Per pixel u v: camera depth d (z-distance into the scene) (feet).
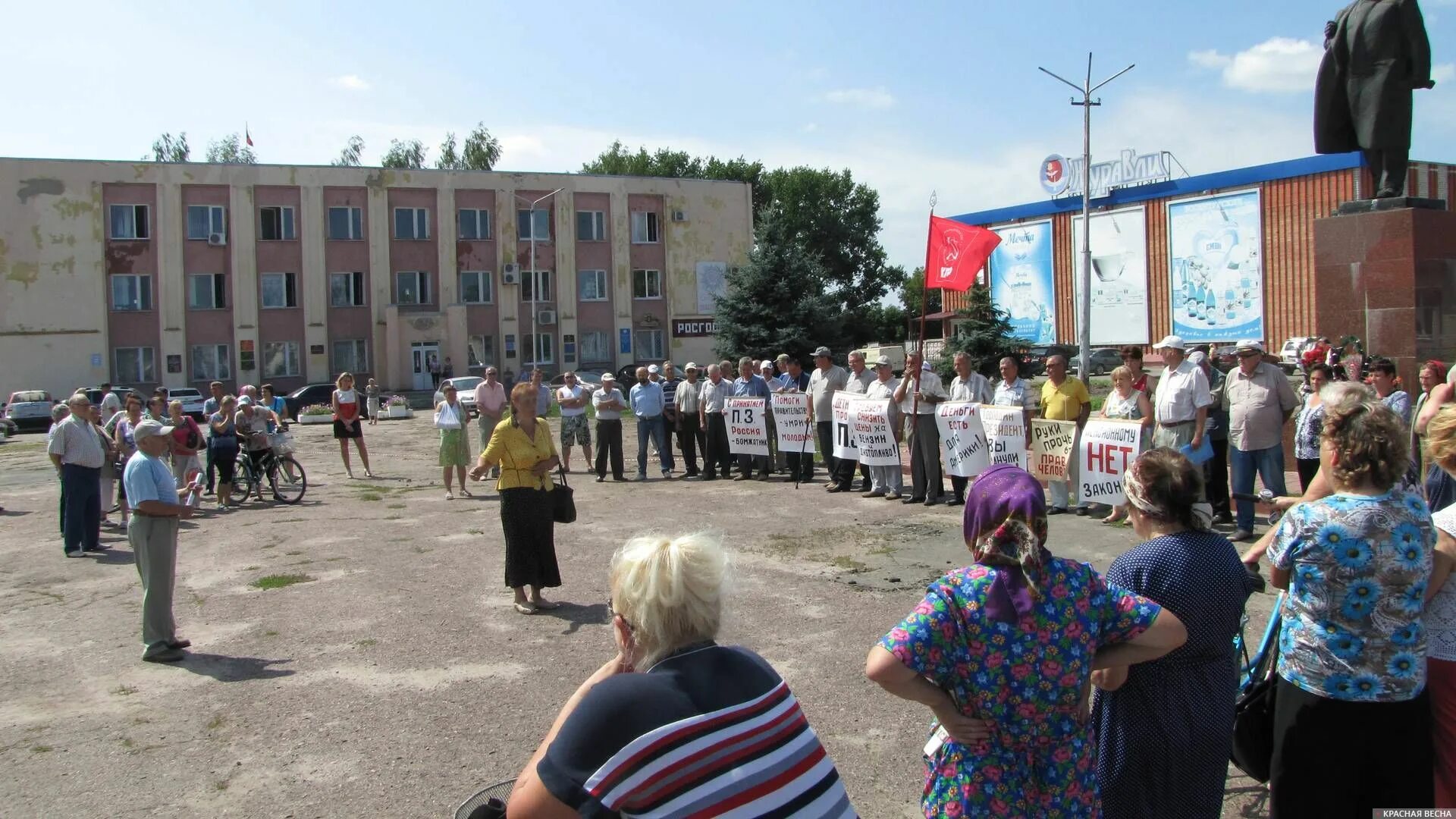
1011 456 38.83
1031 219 147.64
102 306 145.18
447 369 159.84
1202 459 31.76
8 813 15.75
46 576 34.12
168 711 20.11
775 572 29.84
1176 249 131.23
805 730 7.99
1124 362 35.63
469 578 30.86
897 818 14.76
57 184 143.02
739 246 181.88
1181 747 10.46
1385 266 37.99
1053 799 9.00
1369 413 10.81
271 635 25.17
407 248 161.17
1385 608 10.63
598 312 173.06
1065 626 9.01
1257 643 21.06
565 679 21.31
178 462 47.75
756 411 50.55
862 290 289.53
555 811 7.19
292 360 155.22
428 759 17.40
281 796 16.14
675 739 7.29
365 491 53.26
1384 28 38.32
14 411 128.57
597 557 33.32
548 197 160.86
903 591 27.20
